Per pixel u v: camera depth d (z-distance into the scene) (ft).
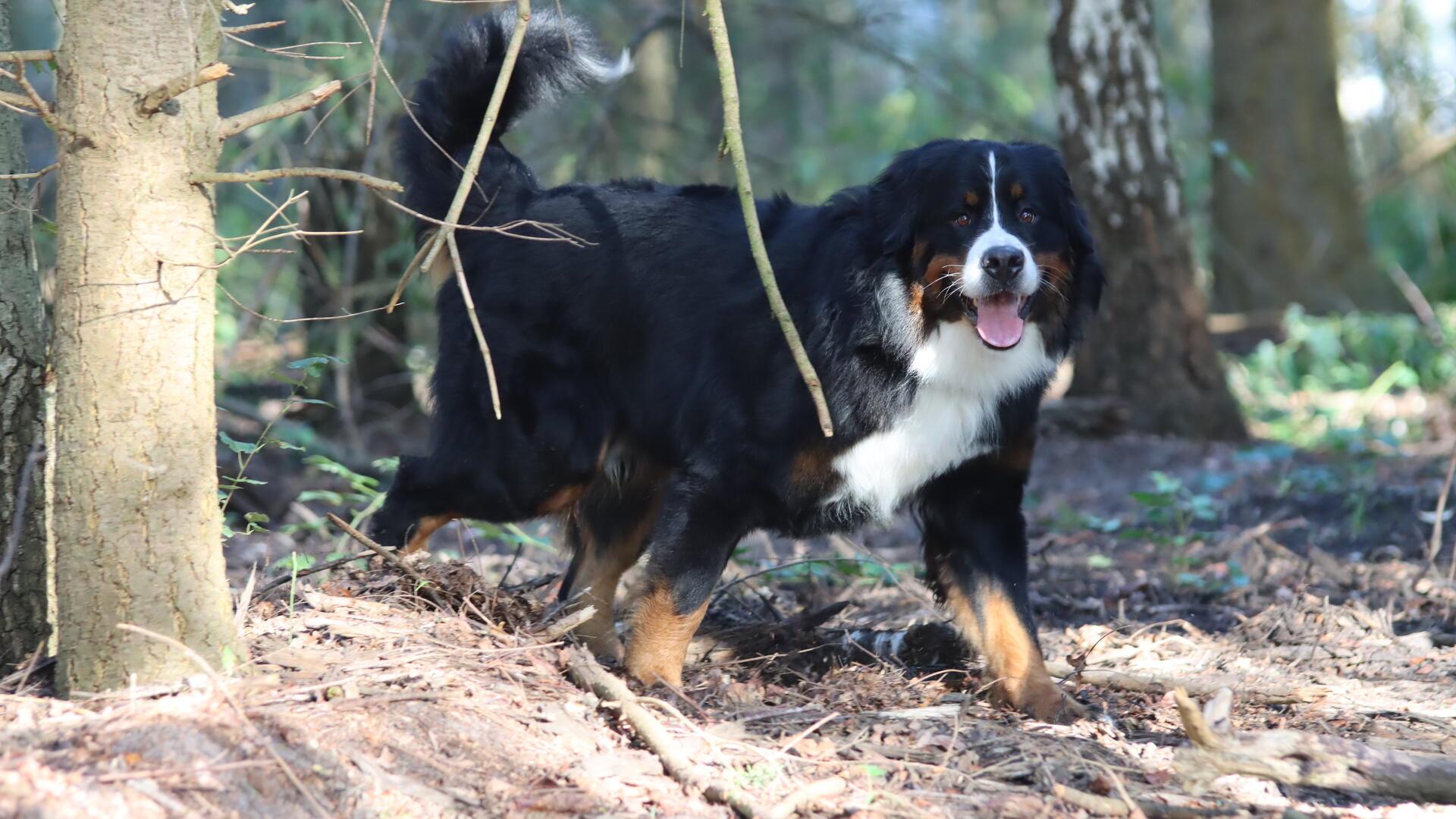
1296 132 52.47
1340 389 43.86
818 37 52.42
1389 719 14.83
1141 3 33.83
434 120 17.83
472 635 14.34
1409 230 56.95
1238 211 53.42
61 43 11.74
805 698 15.03
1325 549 24.22
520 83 17.98
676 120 48.14
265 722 11.11
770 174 46.78
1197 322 35.22
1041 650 16.21
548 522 19.07
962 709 14.52
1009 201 15.14
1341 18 59.88
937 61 47.83
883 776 12.20
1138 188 34.19
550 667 13.85
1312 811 11.57
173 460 11.90
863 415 14.97
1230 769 11.92
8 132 13.07
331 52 28.99
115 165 11.58
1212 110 54.49
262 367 35.37
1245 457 28.89
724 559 15.55
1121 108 34.01
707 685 15.12
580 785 11.32
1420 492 26.68
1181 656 17.66
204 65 11.92
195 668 12.07
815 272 15.51
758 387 15.26
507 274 17.10
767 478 15.26
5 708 11.67
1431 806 11.84
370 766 10.94
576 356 16.89
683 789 11.56
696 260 16.42
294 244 32.27
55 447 12.02
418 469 17.28
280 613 14.40
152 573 11.90
